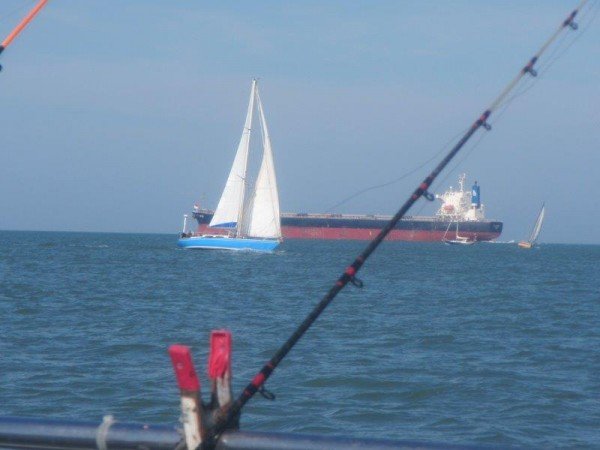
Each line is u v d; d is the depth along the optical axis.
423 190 16.62
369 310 106.62
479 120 17.22
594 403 46.88
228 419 12.73
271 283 158.88
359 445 12.25
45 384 49.72
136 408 43.28
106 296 123.19
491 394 49.12
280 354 14.48
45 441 13.34
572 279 197.62
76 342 69.75
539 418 43.22
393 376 53.88
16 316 92.44
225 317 94.38
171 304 111.56
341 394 47.88
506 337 80.00
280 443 12.46
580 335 82.81
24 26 20.62
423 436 39.12
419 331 82.69
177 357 12.49
